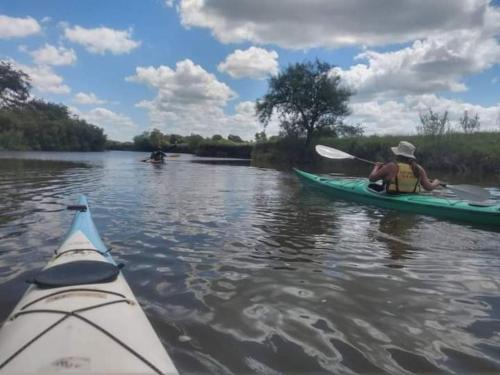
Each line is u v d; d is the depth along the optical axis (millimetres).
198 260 4293
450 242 5211
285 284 3643
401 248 4898
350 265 4215
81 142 63000
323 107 30734
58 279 2666
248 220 6422
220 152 46750
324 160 29547
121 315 2316
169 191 10109
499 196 9516
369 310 3145
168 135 71062
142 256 4395
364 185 8961
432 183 7961
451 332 2818
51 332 2057
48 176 14062
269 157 33031
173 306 3145
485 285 3701
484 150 17406
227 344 2604
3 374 1753
